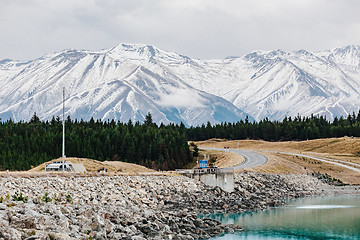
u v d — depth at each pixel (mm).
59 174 74625
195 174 98562
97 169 120375
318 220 73188
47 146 180375
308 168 170750
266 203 90250
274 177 129500
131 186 79625
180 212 61781
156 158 191125
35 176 67812
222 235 57906
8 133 191875
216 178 97375
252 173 127438
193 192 88250
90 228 43969
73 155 182875
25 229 37062
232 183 97812
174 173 103938
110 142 196500
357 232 64188
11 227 36969
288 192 114812
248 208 82938
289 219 73375
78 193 63094
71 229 41750
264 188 112312
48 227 39344
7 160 167000
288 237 60312
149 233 49250
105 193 67938
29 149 176625
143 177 88938
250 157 184875
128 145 194375
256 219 72438
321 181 148125
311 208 87125
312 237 60781
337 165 176000
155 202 74688
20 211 40719
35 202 49469
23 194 53812
